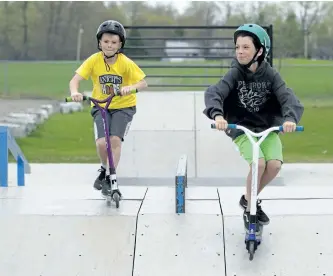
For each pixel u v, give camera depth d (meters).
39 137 29.19
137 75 10.77
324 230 9.73
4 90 40.56
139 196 11.76
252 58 8.98
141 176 17.06
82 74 10.71
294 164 19.22
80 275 8.95
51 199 11.49
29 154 24.62
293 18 52.75
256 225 8.99
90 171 17.75
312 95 39.78
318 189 12.55
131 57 18.64
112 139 10.68
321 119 33.03
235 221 9.95
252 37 8.93
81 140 28.61
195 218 10.02
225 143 17.22
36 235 9.70
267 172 9.10
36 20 55.00
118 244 9.46
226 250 9.30
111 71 10.71
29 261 9.22
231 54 22.80
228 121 9.48
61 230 9.78
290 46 53.16
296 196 11.80
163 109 17.42
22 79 45.16
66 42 55.44
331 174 17.33
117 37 10.47
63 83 43.69
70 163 20.20
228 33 49.88
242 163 17.12
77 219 10.02
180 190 10.15
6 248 9.48
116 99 10.85
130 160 17.16
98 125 10.78
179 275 8.88
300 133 29.70
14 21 54.59
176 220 9.96
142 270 8.99
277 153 9.09
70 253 9.34
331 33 53.47
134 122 17.36
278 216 10.09
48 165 18.80
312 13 53.03
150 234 9.64
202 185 16.08
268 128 9.29
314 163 19.69
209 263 9.07
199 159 17.20
